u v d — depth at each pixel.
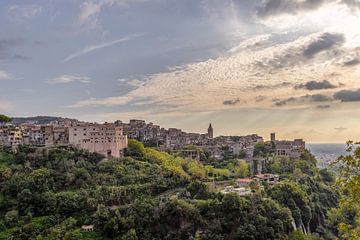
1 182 178.75
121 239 148.00
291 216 176.75
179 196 187.75
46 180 179.88
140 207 164.25
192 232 162.25
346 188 50.00
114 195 174.00
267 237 157.75
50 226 154.25
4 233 148.50
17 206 164.12
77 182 186.00
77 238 147.12
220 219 164.12
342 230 56.62
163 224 161.50
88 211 164.12
